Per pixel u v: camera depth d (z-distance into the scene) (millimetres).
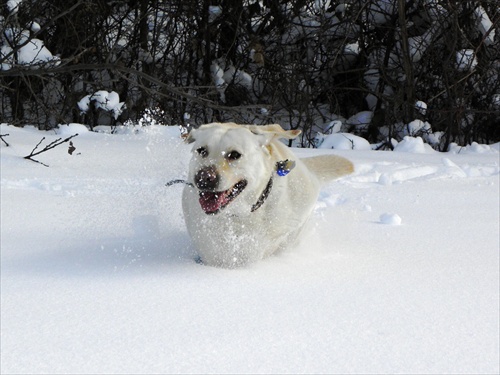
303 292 3307
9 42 9766
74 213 5004
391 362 2537
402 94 11523
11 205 5207
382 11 11852
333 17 12398
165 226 4672
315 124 11828
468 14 11602
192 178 3781
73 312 2928
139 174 6555
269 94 12117
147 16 11469
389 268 3785
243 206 3729
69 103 10992
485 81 11922
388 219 5066
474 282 3557
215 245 3703
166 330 2750
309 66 12062
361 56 12328
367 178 7273
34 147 7785
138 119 11438
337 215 5352
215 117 11609
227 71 12172
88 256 3898
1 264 3682
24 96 11016
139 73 8930
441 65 11797
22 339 2637
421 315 3033
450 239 4574
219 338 2684
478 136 12211
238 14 11953
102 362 2447
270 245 3896
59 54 11172
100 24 11086
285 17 11906
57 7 10461
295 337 2725
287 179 3975
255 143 3795
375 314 3025
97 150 7930
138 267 3676
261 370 2424
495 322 2977
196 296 3182
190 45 11750
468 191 6703
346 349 2633
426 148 10617
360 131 12102
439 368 2508
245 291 3293
